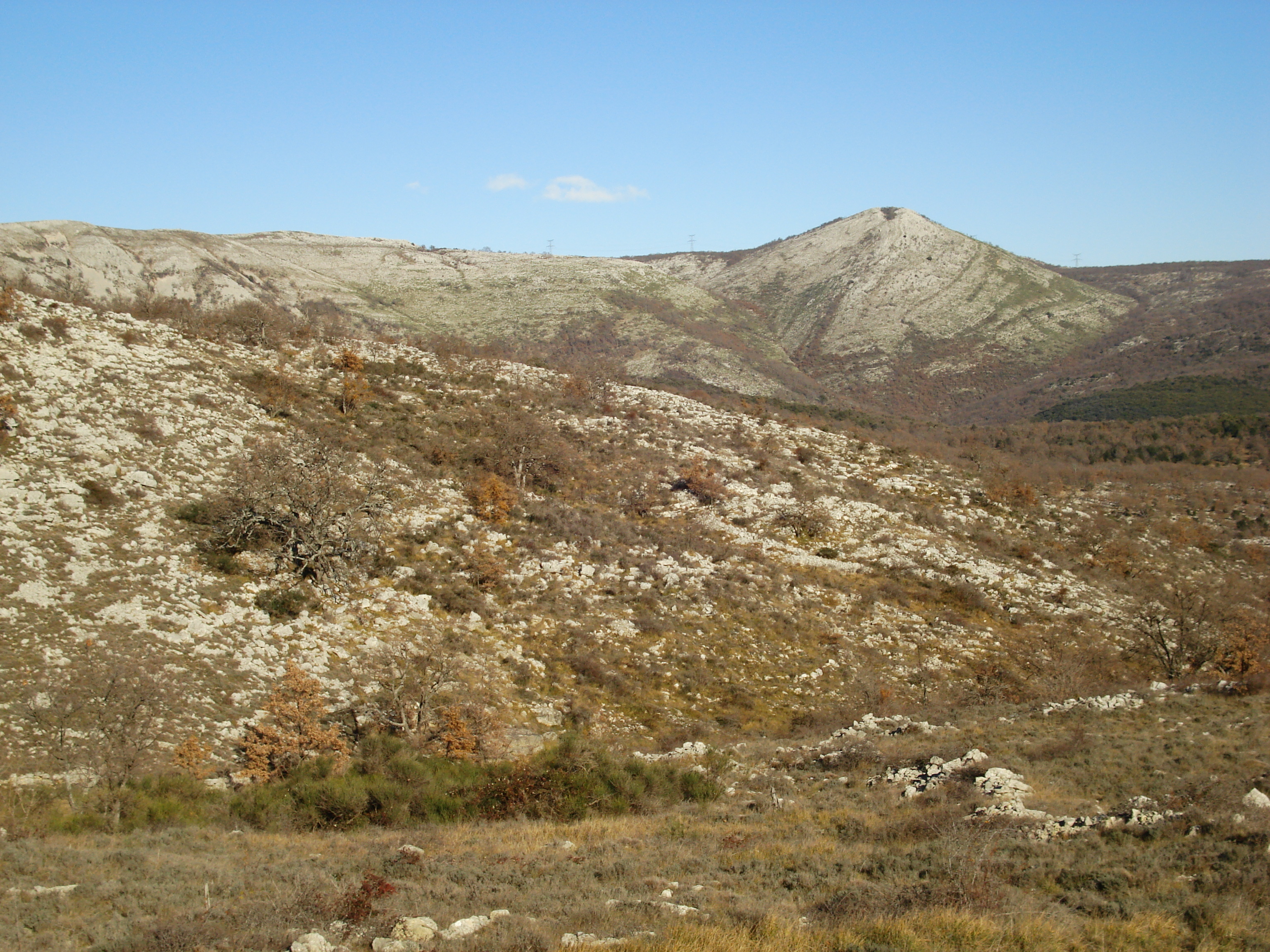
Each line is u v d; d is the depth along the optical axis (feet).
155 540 89.86
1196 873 37.40
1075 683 103.09
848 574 135.03
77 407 105.40
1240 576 161.99
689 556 127.44
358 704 77.46
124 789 54.80
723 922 33.45
